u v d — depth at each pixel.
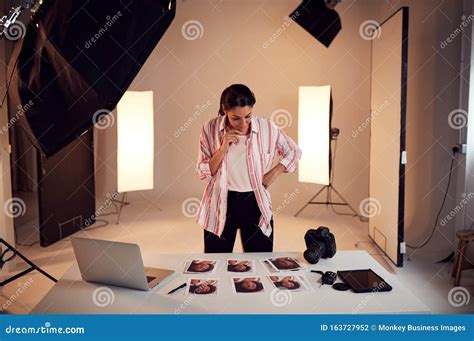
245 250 2.43
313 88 4.82
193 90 5.79
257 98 5.74
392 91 3.70
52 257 3.91
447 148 3.78
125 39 1.77
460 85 3.56
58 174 4.36
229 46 5.69
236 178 2.32
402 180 3.52
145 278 1.64
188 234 4.56
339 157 5.71
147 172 5.05
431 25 3.88
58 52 1.73
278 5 5.60
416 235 4.13
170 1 1.85
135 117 4.85
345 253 2.08
